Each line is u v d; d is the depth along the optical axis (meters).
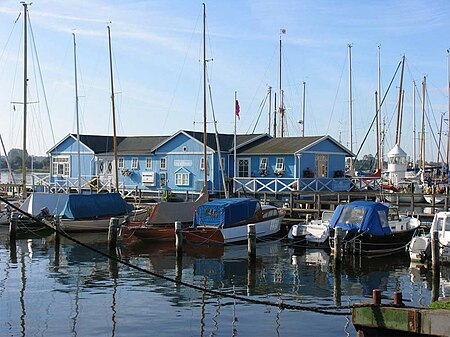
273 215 32.88
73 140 52.78
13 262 25.17
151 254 27.44
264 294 19.47
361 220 26.98
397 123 56.09
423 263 24.84
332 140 45.38
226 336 14.74
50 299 18.50
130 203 41.69
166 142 47.22
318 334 14.84
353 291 20.05
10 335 14.87
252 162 44.31
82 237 33.34
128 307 17.52
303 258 26.66
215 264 25.06
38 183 52.72
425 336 10.98
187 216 33.16
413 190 42.22
